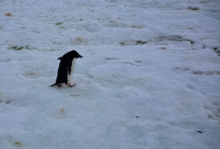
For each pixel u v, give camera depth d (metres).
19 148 3.23
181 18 10.53
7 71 6.20
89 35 9.24
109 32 9.37
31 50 7.94
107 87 5.15
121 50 7.68
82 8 12.52
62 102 4.45
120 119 3.82
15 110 4.27
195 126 3.58
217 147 3.08
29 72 6.13
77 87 5.11
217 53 7.20
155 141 3.22
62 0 13.97
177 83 5.19
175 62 6.42
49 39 8.80
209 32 8.91
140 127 3.52
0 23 10.35
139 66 6.32
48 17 11.20
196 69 5.95
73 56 4.86
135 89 4.95
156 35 9.05
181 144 3.13
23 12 11.97
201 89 4.93
